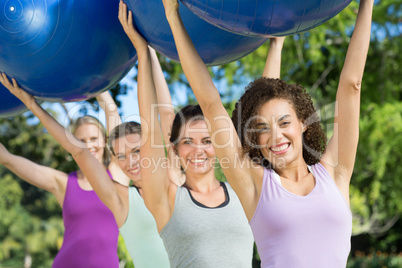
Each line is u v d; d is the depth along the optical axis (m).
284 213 2.32
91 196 3.92
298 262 2.27
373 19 8.99
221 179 5.71
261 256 2.37
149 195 2.79
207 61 2.71
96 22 2.60
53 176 3.98
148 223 3.34
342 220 2.36
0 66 2.70
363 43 2.54
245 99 2.52
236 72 7.55
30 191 27.42
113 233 3.94
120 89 5.95
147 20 2.49
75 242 3.85
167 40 2.55
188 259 2.76
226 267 2.75
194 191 2.95
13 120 7.57
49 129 3.02
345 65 2.56
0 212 25.83
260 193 2.39
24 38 2.53
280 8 2.21
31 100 2.90
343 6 2.33
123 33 2.69
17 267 29.62
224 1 2.22
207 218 2.82
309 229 2.30
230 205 2.90
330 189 2.40
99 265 3.83
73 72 2.66
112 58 2.71
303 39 8.23
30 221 27.41
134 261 3.41
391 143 8.62
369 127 8.72
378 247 17.55
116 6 2.65
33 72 2.65
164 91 3.62
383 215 13.55
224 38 2.56
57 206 27.05
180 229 2.79
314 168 2.49
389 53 9.41
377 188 9.23
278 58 3.32
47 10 2.53
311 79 9.02
